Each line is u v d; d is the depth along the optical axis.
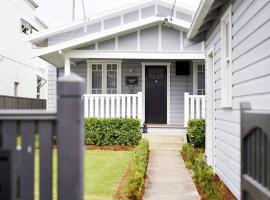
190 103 12.58
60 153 2.50
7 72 15.66
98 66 13.92
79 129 2.51
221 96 6.83
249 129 2.63
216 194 5.30
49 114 2.58
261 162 2.39
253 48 4.74
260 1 4.43
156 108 14.02
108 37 12.46
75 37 12.62
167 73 13.95
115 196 5.76
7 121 2.59
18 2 17.17
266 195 2.23
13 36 16.45
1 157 2.50
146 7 12.64
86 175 7.48
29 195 2.59
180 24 11.98
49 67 14.70
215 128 7.81
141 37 12.52
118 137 11.70
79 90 2.51
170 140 11.87
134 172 6.35
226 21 6.71
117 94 12.77
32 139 2.59
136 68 13.99
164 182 6.95
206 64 9.06
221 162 7.04
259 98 4.48
